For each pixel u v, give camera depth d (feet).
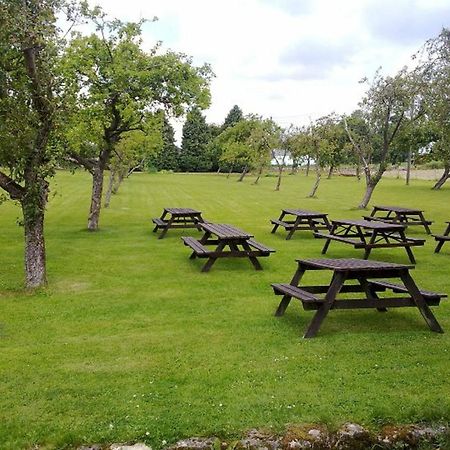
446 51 57.72
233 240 32.71
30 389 15.29
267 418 13.60
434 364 17.15
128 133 72.13
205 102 50.67
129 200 85.76
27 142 25.55
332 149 104.58
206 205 81.10
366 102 74.59
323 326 21.31
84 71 44.14
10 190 26.76
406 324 21.62
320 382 15.72
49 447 12.49
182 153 251.39
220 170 233.55
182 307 24.45
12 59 25.36
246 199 93.76
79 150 48.42
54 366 17.06
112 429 13.08
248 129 177.27
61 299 25.70
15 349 18.67
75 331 20.84
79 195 90.07
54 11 26.37
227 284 29.25
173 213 48.03
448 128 57.57
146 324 21.80
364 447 12.85
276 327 21.24
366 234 44.01
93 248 40.93
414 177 175.32
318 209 76.95
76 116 40.86
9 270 32.35
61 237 46.19
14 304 24.66
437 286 29.25
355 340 19.51
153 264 34.94
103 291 27.45
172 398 14.71
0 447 12.36
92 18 45.06
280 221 51.39
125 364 17.22
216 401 14.52
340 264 21.16
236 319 22.44
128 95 45.88
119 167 84.38
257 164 144.66
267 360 17.53
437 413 13.79
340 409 14.03
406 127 75.15
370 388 15.30
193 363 17.31
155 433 12.95
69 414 13.84
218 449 12.48
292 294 21.01
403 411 13.91
